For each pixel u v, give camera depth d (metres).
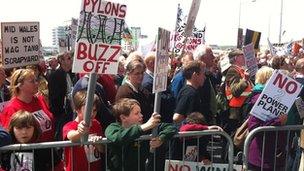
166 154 4.72
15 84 4.58
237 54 7.62
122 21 3.83
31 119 4.06
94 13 3.68
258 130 4.72
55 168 4.30
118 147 4.20
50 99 7.04
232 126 7.43
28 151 3.96
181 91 5.66
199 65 5.65
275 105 4.75
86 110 3.81
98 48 3.74
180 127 4.96
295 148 5.71
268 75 5.73
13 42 6.23
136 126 4.04
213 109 6.55
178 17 10.23
